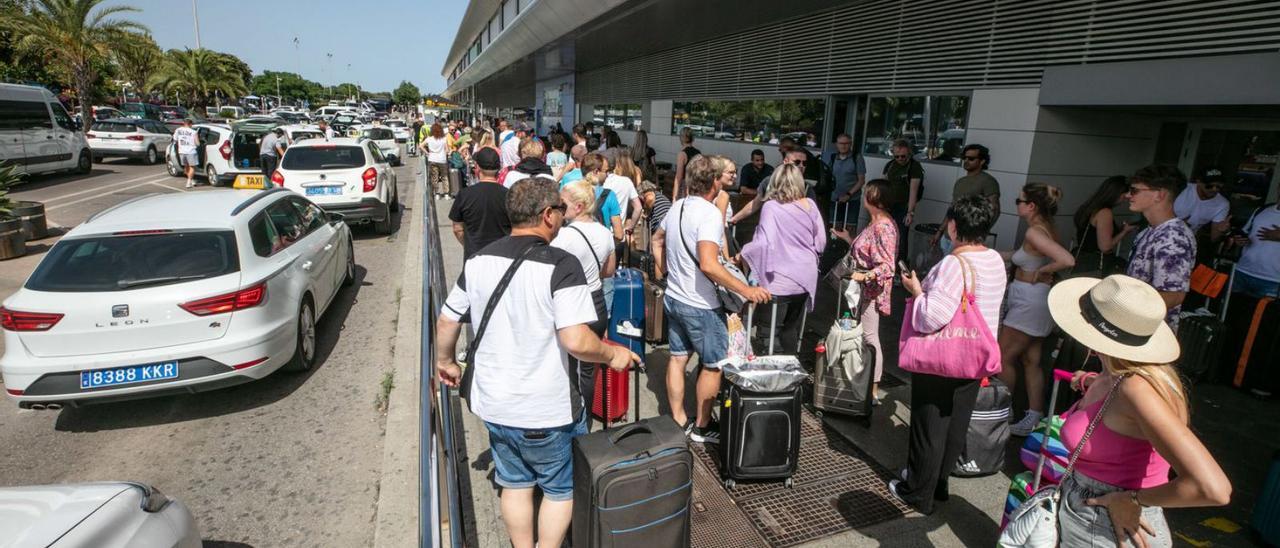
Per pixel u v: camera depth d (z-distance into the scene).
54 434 4.53
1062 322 2.04
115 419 4.75
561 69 25.95
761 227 4.20
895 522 3.28
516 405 2.54
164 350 4.45
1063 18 6.40
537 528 3.20
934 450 3.24
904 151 7.62
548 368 2.54
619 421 4.26
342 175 10.49
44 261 4.51
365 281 8.44
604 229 4.09
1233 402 4.65
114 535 2.47
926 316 3.08
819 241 4.24
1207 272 4.75
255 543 3.43
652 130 18.11
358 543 3.45
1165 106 5.87
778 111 11.75
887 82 8.90
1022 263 3.96
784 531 3.21
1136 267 3.63
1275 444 4.08
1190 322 4.93
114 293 4.35
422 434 2.20
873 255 4.28
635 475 2.46
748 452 3.44
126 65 42.91
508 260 2.52
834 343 4.14
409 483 3.87
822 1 9.21
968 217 3.09
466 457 3.92
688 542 2.67
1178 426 1.72
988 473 3.69
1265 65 4.79
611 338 4.21
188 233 4.80
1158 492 1.79
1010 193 7.04
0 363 4.31
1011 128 6.99
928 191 8.25
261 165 16.11
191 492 3.86
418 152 32.38
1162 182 3.50
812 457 3.89
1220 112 6.30
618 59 20.39
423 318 3.40
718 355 3.83
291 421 4.72
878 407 4.57
